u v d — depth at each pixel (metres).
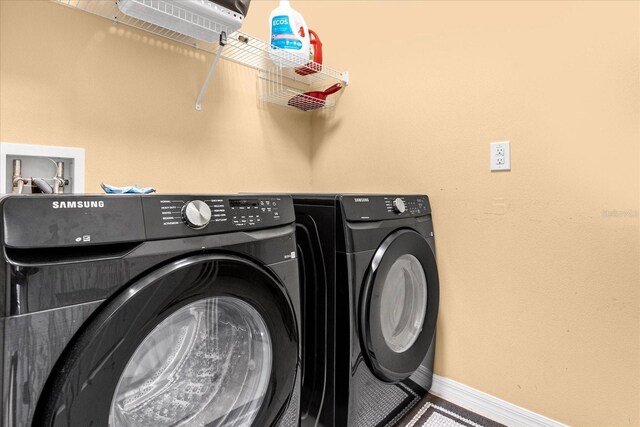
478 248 1.56
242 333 0.93
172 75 1.56
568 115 1.32
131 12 1.27
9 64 1.16
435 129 1.69
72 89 1.29
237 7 1.36
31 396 0.55
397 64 1.83
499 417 1.50
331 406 1.23
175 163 1.57
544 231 1.38
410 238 1.41
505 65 1.47
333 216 1.23
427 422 1.48
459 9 1.61
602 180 1.26
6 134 1.15
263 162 1.95
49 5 1.23
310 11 2.21
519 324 1.45
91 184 1.33
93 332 0.60
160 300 0.68
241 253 0.86
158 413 0.81
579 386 1.32
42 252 0.58
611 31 1.23
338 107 2.10
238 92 1.82
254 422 0.89
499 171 1.50
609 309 1.25
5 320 0.53
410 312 1.55
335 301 1.22
